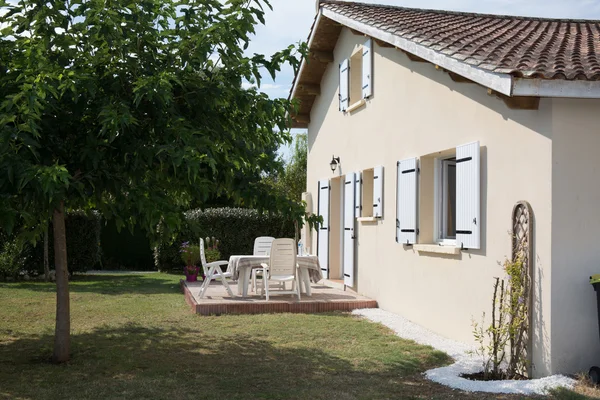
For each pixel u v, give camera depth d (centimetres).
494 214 714
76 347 771
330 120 1415
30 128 523
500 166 702
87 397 557
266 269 1102
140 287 1441
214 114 669
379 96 1093
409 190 934
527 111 652
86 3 591
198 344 790
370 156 1138
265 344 791
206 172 641
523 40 835
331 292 1215
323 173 1471
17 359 712
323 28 1319
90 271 2103
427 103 892
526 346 641
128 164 596
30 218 568
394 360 706
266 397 561
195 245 1498
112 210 625
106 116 545
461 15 1241
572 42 836
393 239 1016
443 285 838
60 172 488
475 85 755
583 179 622
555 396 554
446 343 787
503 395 570
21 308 1079
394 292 1009
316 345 784
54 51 632
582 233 621
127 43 607
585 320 621
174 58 663
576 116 621
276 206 673
